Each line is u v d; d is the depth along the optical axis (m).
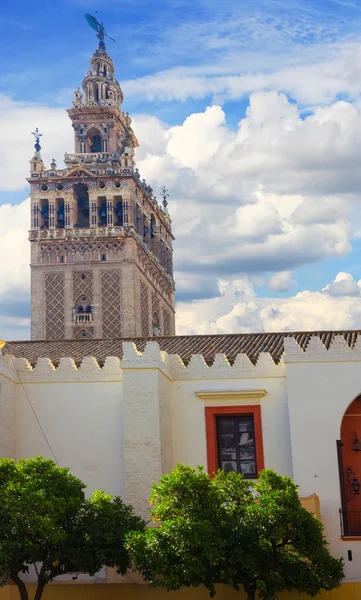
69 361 34.75
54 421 34.31
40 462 27.41
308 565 27.27
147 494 31.73
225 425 34.00
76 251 91.19
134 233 91.00
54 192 92.38
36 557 26.66
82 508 27.97
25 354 37.94
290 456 33.03
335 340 32.97
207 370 34.22
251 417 33.81
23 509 25.56
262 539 26.34
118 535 27.09
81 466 33.75
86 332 89.75
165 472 32.53
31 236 91.38
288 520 26.50
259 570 26.38
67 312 90.12
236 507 27.14
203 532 25.64
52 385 34.62
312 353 32.94
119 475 33.47
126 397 32.53
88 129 98.56
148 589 29.23
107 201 91.88
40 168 92.50
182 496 26.55
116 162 94.00
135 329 89.56
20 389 34.69
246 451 33.62
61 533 25.95
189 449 33.72
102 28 103.88
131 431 32.28
